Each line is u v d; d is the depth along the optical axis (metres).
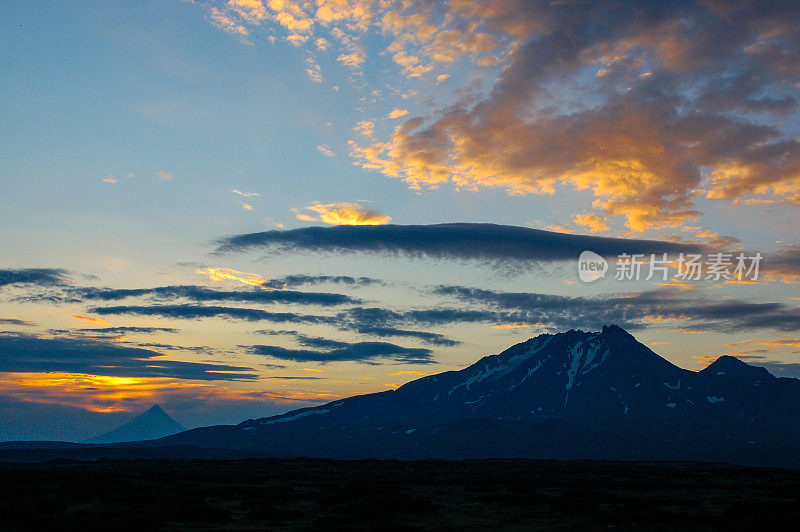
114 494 61.03
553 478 100.12
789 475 119.25
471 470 126.88
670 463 180.75
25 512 45.34
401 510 52.31
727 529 42.56
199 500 57.62
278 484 80.50
